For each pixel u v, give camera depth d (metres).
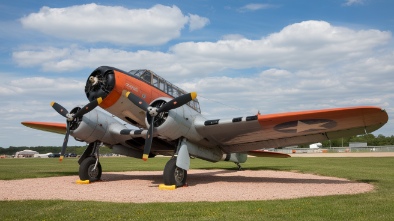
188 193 8.66
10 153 110.19
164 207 6.17
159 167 21.77
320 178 12.92
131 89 10.67
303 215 5.45
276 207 6.16
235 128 10.43
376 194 7.79
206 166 23.03
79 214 5.57
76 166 23.45
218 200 7.39
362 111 8.61
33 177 13.77
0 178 13.03
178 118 9.98
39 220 5.21
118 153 12.97
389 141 100.12
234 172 16.91
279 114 9.34
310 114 9.05
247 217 5.32
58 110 11.81
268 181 11.91
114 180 12.64
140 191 9.15
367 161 26.03
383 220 5.07
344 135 10.80
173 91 12.37
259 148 12.51
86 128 11.59
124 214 5.57
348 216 5.34
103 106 10.86
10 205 6.45
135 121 11.66
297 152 69.31
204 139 11.19
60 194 8.47
